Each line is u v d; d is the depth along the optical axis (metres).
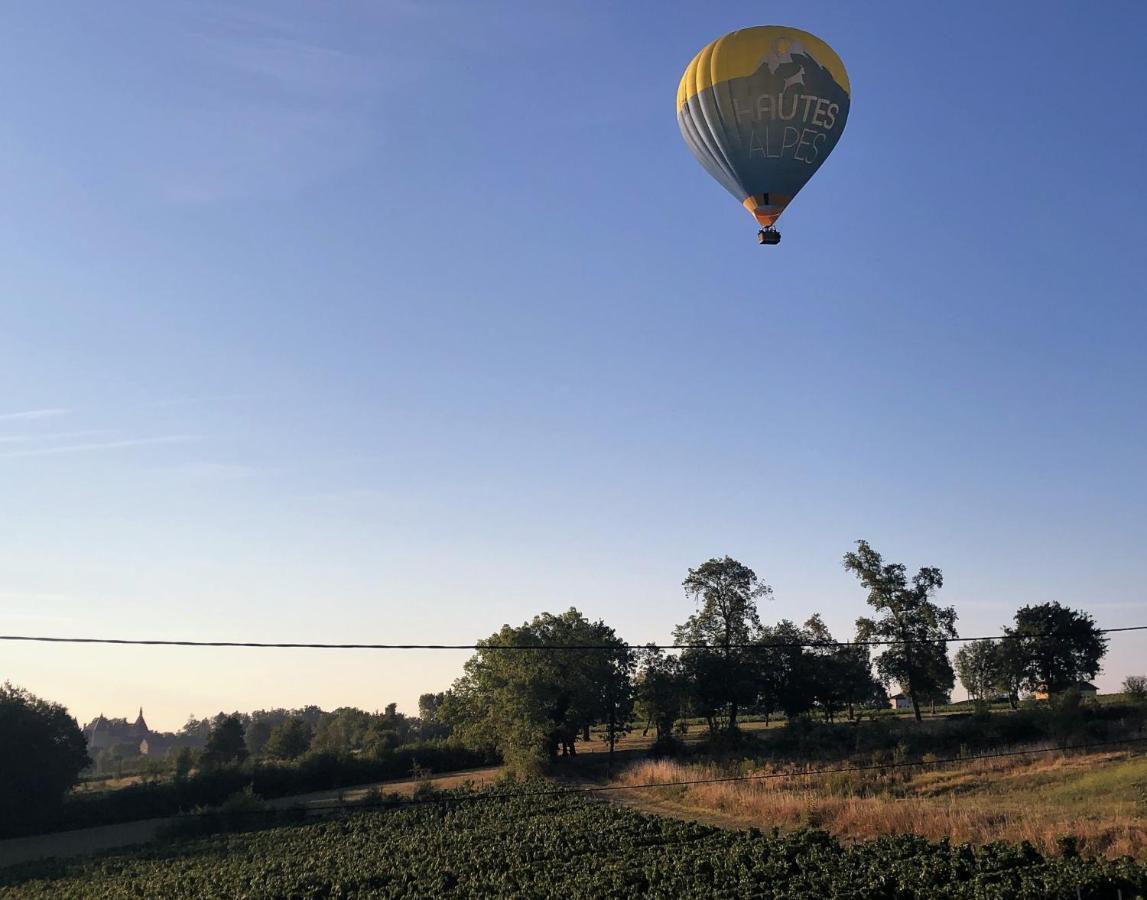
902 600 88.81
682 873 36.88
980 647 118.75
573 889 36.59
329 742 137.00
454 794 72.56
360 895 41.22
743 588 92.06
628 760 85.94
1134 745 60.56
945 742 72.38
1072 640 101.00
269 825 68.94
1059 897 28.03
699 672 89.69
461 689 99.56
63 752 78.50
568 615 94.12
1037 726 71.38
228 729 108.38
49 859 62.91
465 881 41.59
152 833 72.31
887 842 38.12
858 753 73.31
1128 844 34.25
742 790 57.69
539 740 82.56
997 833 38.59
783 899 31.17
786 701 94.19
